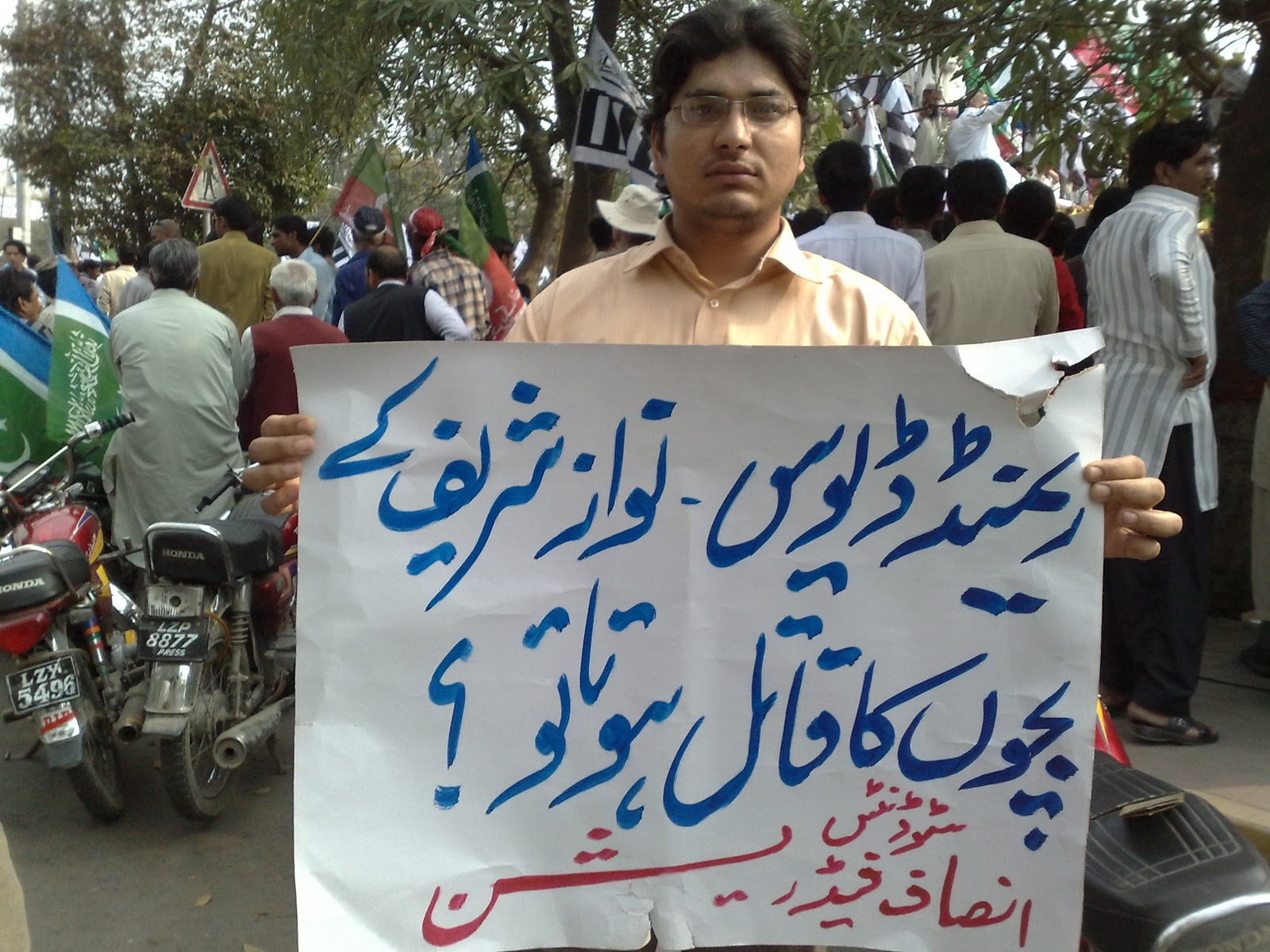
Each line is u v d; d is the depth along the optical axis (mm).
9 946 1736
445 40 7309
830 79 5352
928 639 1694
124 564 4691
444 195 15062
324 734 1650
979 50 5133
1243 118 5020
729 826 1685
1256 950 1623
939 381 1686
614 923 1675
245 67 17531
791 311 1853
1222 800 3486
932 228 5820
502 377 1693
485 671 1678
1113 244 3971
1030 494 1683
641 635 1694
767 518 1704
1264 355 4160
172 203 18406
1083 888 1699
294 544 4090
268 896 3285
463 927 1650
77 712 3457
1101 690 4355
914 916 1683
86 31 18156
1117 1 5113
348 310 5953
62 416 4570
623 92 6965
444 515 1688
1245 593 5395
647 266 1871
